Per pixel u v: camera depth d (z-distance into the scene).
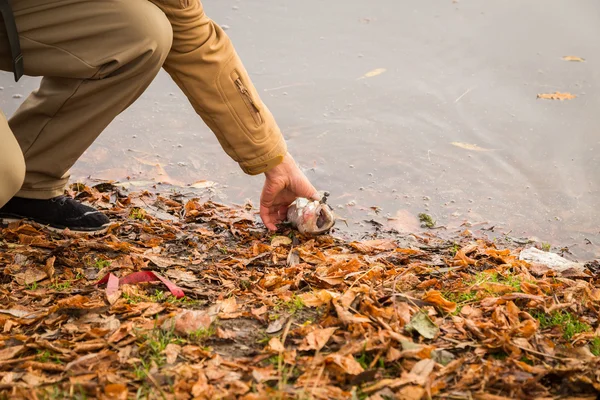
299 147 4.25
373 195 3.91
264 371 1.89
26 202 2.84
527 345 2.04
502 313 2.22
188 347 2.01
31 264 2.65
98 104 2.59
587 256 3.44
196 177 4.07
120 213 3.42
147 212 3.52
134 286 2.43
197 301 2.40
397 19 5.54
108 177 4.02
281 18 5.55
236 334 2.13
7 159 2.29
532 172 4.09
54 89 2.56
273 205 3.30
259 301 2.39
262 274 2.71
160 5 2.53
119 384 1.78
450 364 1.90
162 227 3.26
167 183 3.99
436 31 5.38
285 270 2.71
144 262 2.71
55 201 2.89
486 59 5.05
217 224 3.39
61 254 2.73
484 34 5.34
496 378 1.87
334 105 4.61
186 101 4.77
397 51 5.14
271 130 2.93
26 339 2.06
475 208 3.82
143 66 2.51
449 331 2.14
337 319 2.13
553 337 2.17
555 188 3.96
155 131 4.45
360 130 4.40
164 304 2.29
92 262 2.72
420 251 3.14
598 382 1.85
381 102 4.64
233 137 2.88
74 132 2.65
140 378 1.86
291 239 3.20
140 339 2.04
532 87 4.76
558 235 3.62
